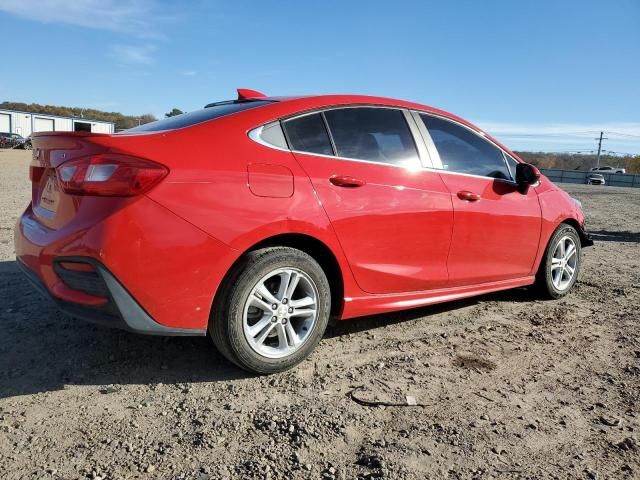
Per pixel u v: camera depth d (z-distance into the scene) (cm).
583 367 334
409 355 340
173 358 320
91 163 259
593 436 253
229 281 280
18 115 5856
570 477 220
